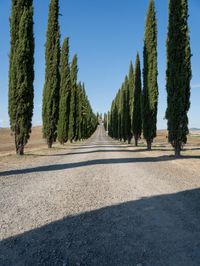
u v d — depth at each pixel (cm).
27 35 2433
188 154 2761
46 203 890
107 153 2956
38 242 593
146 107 3606
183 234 641
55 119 3834
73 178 1349
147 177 1384
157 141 7606
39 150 3391
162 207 856
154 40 3609
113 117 10969
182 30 2455
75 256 529
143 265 494
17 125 2473
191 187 1148
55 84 3778
